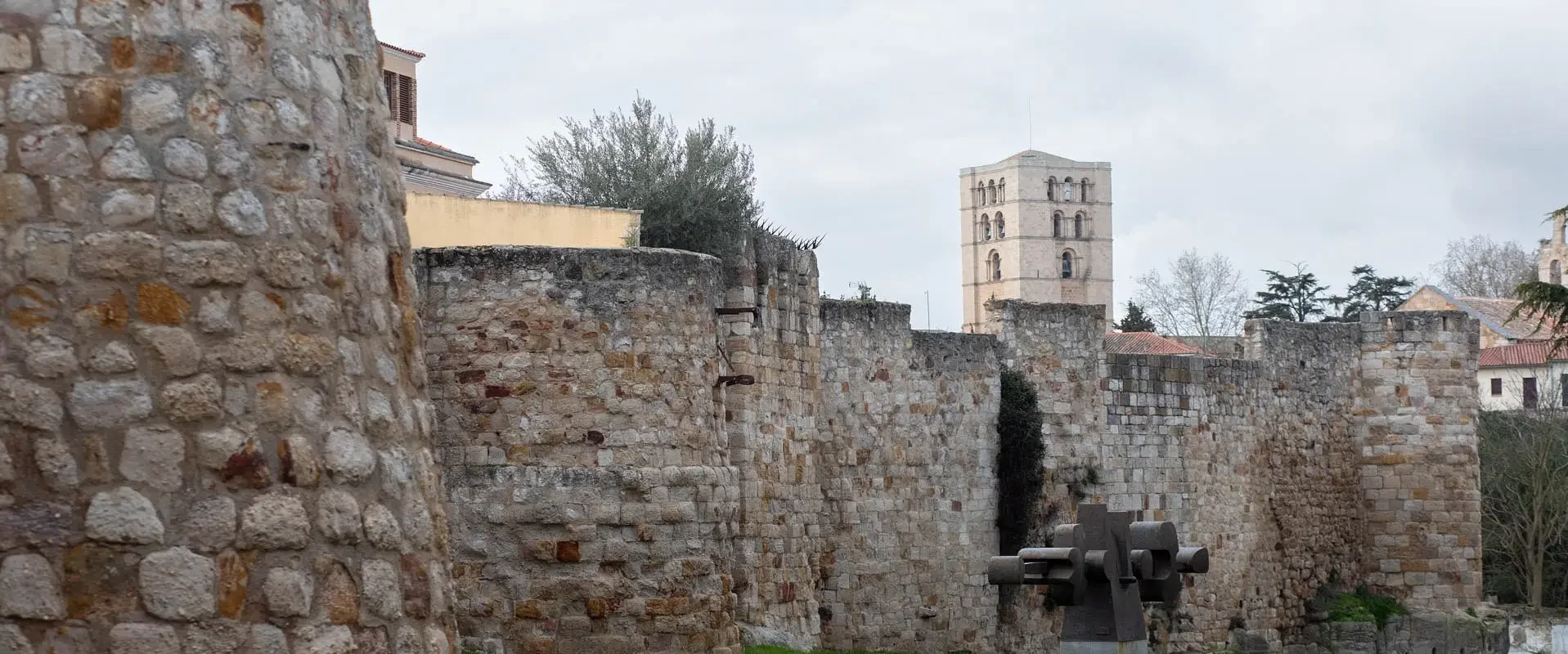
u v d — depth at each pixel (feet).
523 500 84.17
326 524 35.76
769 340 109.81
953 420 143.43
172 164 34.68
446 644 39.09
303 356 35.88
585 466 85.05
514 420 84.79
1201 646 169.68
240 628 34.19
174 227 34.60
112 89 34.42
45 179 33.76
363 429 37.11
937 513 141.38
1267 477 178.29
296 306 35.99
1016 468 148.46
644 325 86.63
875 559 135.44
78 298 33.68
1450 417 185.26
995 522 147.74
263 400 35.09
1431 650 183.73
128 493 33.50
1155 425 164.45
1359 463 187.62
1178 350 224.53
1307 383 183.62
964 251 564.71
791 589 111.55
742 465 103.24
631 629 84.64
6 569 32.65
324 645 35.35
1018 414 148.87
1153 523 80.84
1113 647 77.92
